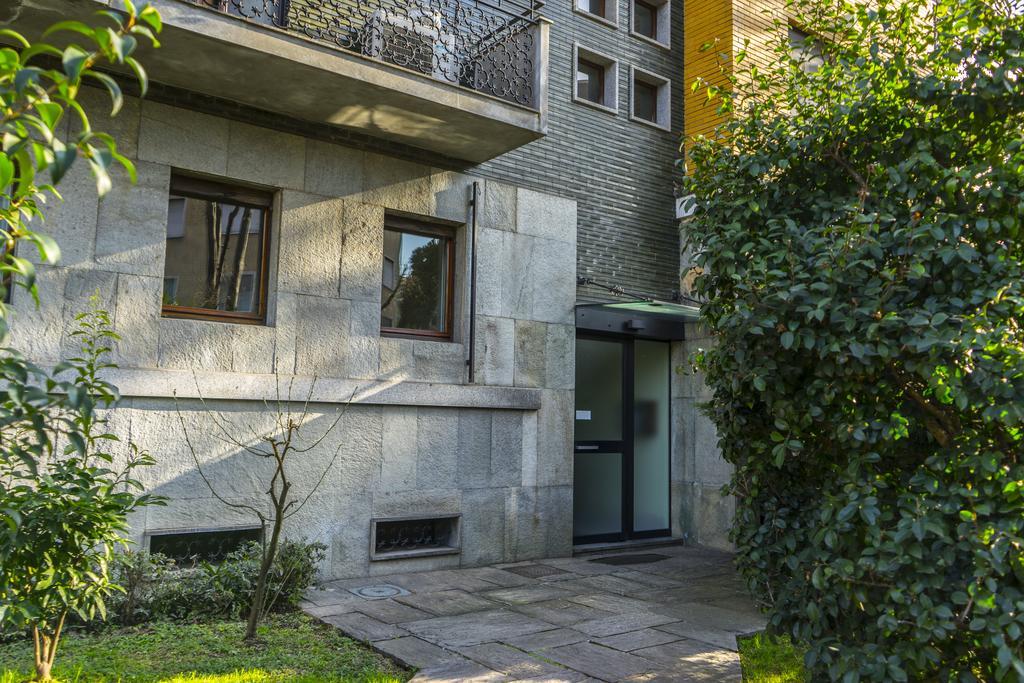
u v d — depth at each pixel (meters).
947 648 3.36
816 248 3.66
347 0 7.77
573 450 9.42
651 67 10.73
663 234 10.68
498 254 8.90
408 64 8.10
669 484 10.84
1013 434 3.47
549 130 9.59
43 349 6.14
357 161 7.98
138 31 2.00
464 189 8.73
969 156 3.96
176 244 7.10
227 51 6.34
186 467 6.72
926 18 4.20
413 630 5.77
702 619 6.32
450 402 8.26
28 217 2.64
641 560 9.16
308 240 7.59
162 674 4.57
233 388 6.95
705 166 4.70
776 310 3.61
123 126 6.68
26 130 2.01
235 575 5.96
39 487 3.87
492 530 8.59
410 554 7.98
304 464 7.35
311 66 6.61
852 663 3.37
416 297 8.54
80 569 3.99
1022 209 3.43
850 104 4.13
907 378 3.63
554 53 9.74
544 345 9.20
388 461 7.88
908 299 3.47
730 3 10.20
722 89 4.87
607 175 10.12
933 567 3.12
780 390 3.76
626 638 5.69
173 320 6.81
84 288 6.38
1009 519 3.10
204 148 7.07
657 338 10.77
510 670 4.88
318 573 7.32
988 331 3.14
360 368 7.80
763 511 4.21
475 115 7.60
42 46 1.91
